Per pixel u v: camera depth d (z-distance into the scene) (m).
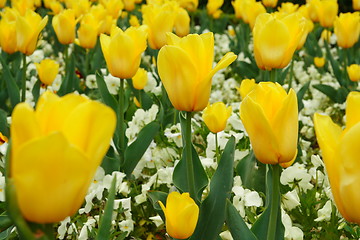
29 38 1.40
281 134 0.61
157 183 1.12
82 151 0.45
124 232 0.93
